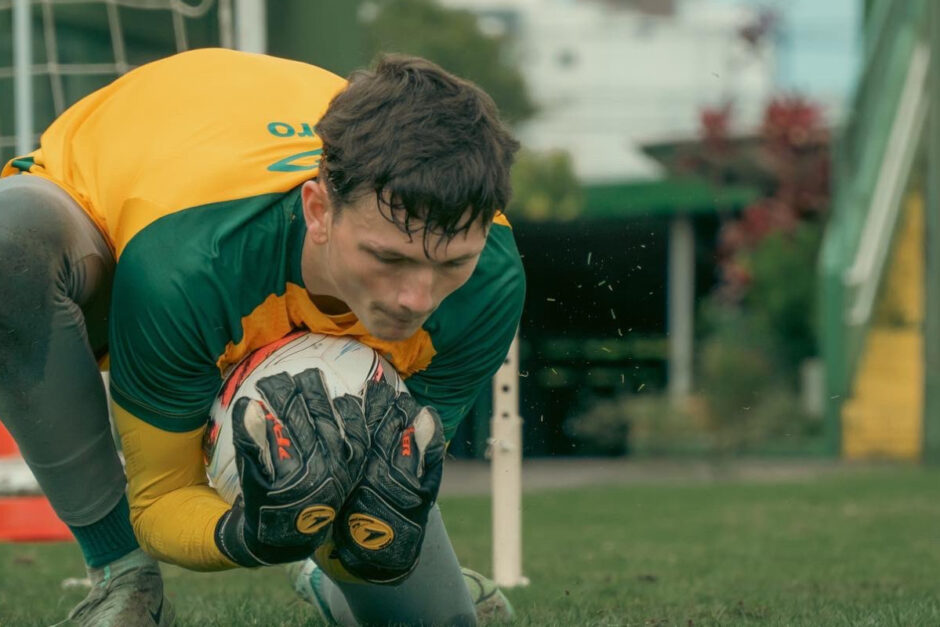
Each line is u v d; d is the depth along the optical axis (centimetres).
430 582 398
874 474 1598
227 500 346
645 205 2342
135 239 328
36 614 500
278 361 335
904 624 462
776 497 1262
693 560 748
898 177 2008
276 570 670
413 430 320
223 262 321
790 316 2208
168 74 367
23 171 381
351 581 373
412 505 317
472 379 372
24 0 765
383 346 348
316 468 300
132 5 910
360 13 1238
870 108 2089
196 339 326
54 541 744
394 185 276
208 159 333
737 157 2322
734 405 1838
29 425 351
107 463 373
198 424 346
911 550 805
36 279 332
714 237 2462
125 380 338
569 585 608
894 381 1959
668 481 1662
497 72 3500
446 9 3459
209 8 927
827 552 795
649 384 2278
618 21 5084
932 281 1739
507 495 613
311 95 370
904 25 2067
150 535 352
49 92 1155
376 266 286
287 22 1151
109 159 349
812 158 2247
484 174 281
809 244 2227
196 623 462
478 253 290
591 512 1117
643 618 486
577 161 2561
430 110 285
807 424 1992
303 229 322
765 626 462
